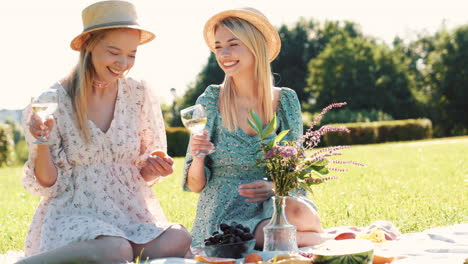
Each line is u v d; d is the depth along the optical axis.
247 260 3.05
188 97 40.84
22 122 3.51
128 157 3.76
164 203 7.30
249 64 4.13
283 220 3.29
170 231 3.40
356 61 42.28
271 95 4.20
